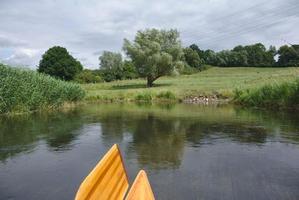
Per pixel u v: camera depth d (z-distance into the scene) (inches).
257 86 1159.6
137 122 684.7
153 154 381.1
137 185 117.4
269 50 4426.7
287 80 997.8
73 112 933.2
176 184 271.3
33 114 867.4
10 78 815.1
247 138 474.9
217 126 602.5
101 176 104.6
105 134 528.7
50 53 3513.8
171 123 658.8
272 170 311.9
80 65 3715.6
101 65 4872.0
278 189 259.8
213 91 1520.7
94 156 378.3
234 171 308.8
